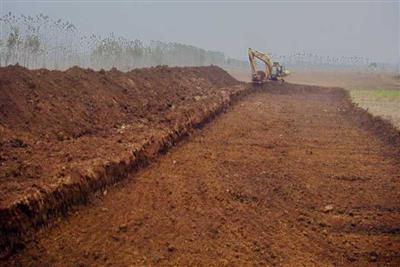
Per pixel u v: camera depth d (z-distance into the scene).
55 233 7.03
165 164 11.25
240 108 22.11
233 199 9.27
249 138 15.18
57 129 10.83
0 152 8.59
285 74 33.78
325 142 15.26
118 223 7.61
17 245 6.43
